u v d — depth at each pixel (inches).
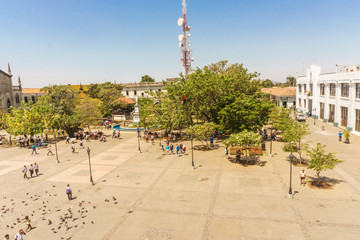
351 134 1590.8
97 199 785.6
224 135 1685.5
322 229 573.3
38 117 1562.5
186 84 1556.3
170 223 629.9
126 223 637.9
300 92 2866.6
